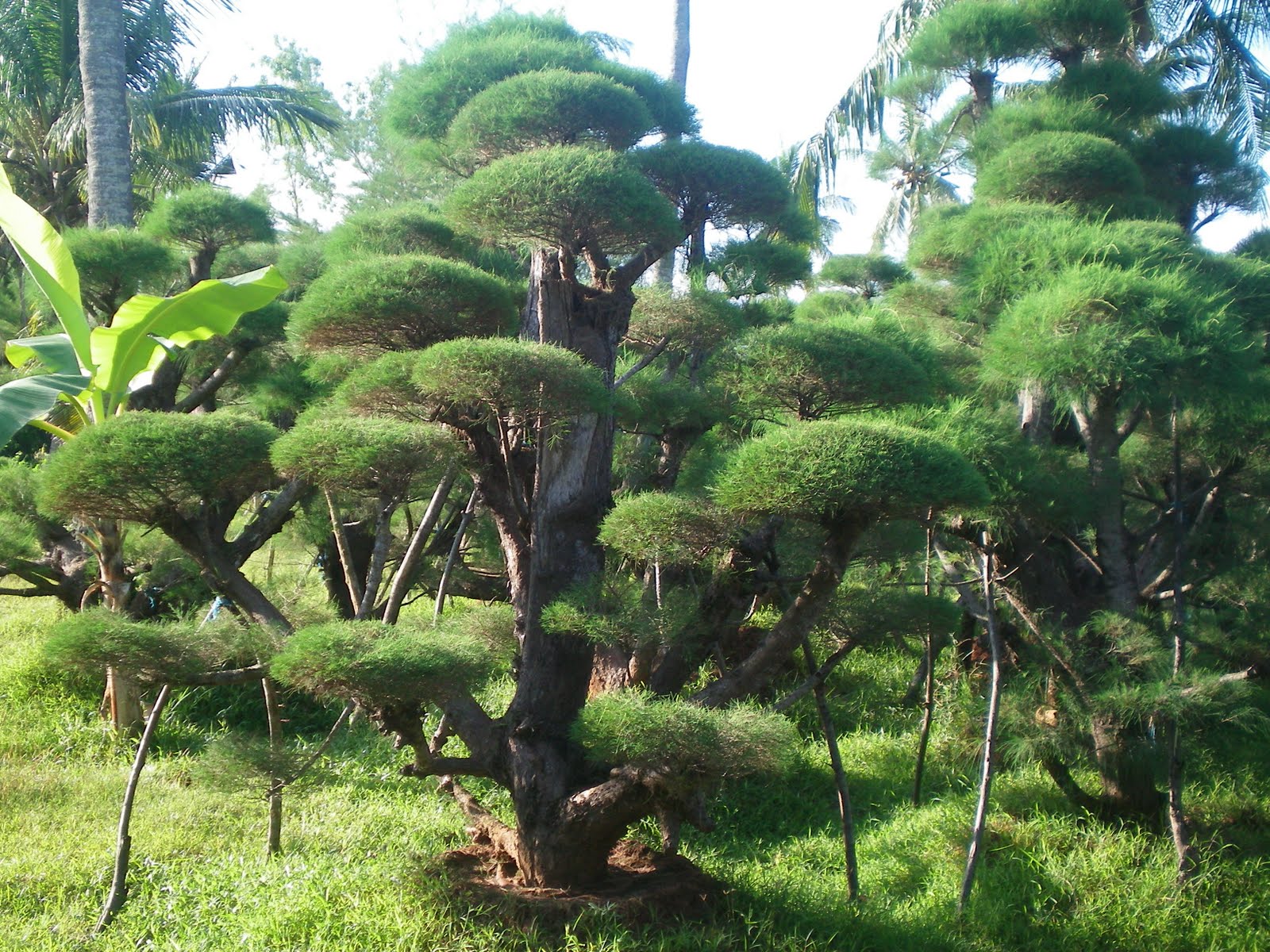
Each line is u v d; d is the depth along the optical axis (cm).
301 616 710
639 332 822
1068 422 1009
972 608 820
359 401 634
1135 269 715
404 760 871
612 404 603
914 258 947
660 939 566
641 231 620
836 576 596
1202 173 1155
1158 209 979
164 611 1050
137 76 1495
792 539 721
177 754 896
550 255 665
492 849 671
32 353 725
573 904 579
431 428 589
